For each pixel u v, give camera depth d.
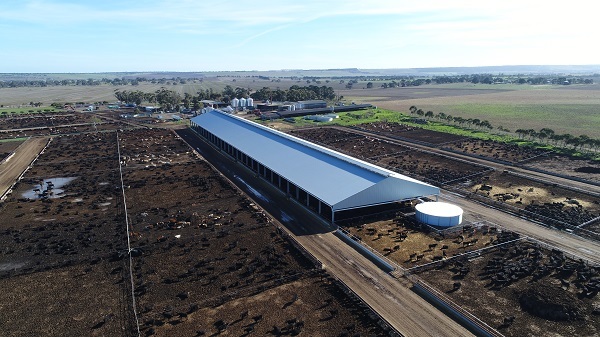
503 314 37.47
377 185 59.25
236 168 91.12
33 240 54.72
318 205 65.00
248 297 40.91
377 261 47.75
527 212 61.06
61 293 42.41
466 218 60.12
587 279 43.22
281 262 47.50
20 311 39.50
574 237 53.69
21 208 66.94
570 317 36.75
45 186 78.88
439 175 81.94
